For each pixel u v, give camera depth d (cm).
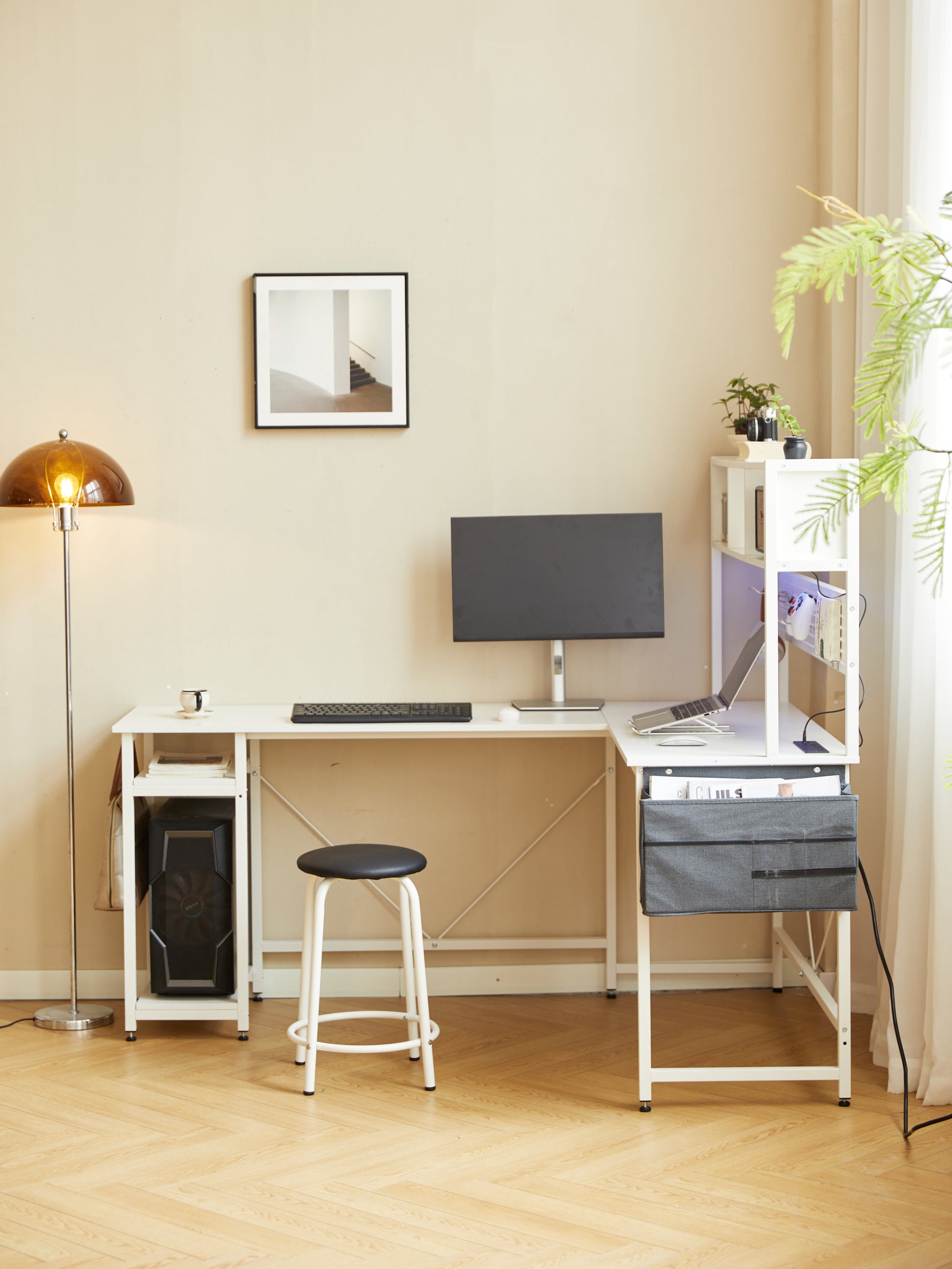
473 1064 313
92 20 346
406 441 357
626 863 366
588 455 358
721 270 355
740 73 351
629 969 368
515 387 356
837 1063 312
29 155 349
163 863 327
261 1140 271
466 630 346
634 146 352
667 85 351
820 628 286
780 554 277
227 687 361
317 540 359
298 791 363
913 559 290
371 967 365
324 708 335
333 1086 301
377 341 353
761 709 349
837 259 162
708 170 353
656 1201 245
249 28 347
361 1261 224
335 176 351
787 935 358
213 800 353
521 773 364
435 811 364
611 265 354
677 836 278
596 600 347
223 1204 244
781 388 357
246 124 349
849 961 286
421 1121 281
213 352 354
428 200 352
